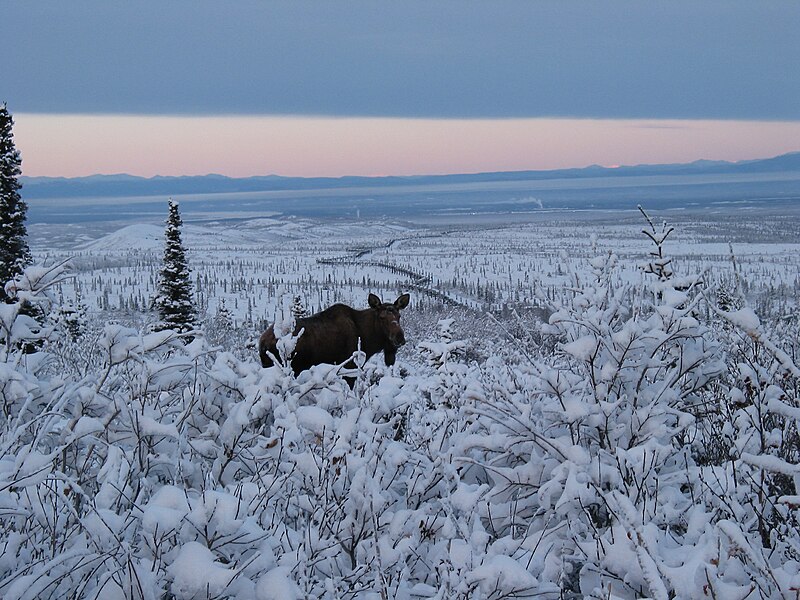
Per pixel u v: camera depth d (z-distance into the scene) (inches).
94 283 6210.6
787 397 180.1
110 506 135.6
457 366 279.0
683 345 196.7
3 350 176.9
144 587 112.7
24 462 131.6
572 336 201.5
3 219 978.1
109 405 165.3
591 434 186.4
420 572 150.2
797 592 106.7
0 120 980.6
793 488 165.9
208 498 124.7
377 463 173.6
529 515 172.4
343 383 216.1
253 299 5226.4
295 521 161.6
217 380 202.1
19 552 125.6
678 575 112.7
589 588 135.5
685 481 163.0
